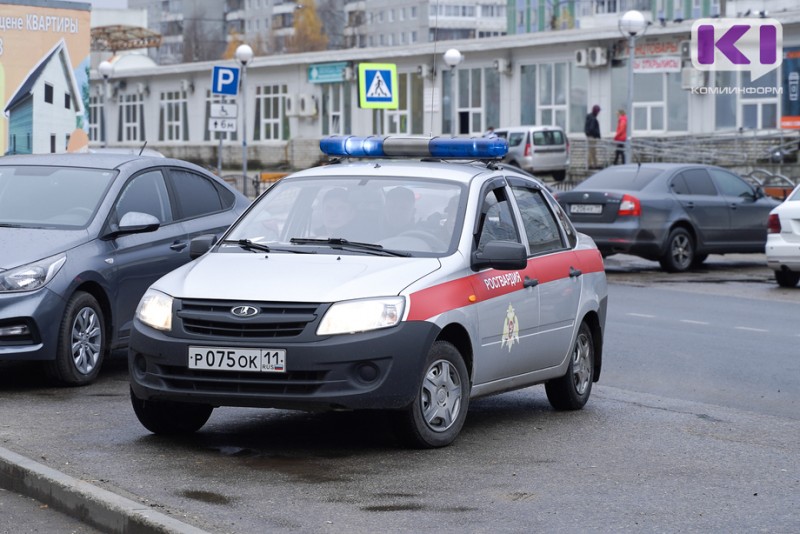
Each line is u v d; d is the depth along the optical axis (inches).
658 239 1870.1
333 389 650.8
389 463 664.4
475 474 642.2
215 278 689.6
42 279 880.9
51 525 557.0
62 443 706.2
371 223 743.1
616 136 3631.9
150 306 688.4
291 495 592.7
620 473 650.8
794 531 541.3
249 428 761.0
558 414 831.7
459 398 708.0
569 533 533.3
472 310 711.1
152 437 728.3
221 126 2571.4
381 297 665.6
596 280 867.4
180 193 1026.1
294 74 5039.4
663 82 3678.6
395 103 2449.6
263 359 651.5
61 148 2265.0
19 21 2198.6
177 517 544.7
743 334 1242.6
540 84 4065.0
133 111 5871.1
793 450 720.3
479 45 4202.8
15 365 1018.7
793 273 1706.4
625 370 1026.1
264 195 786.2
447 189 757.3
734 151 3457.2
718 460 689.0
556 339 807.1
